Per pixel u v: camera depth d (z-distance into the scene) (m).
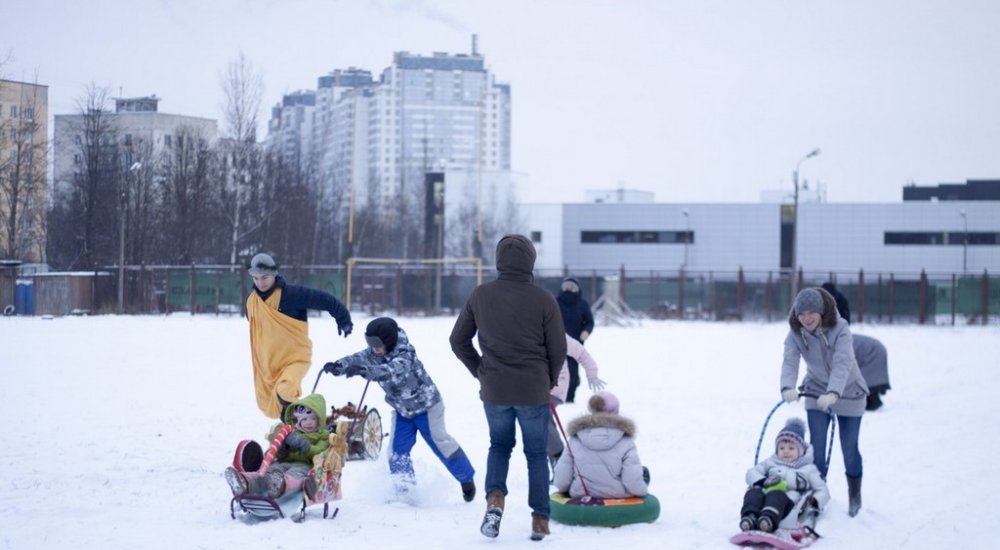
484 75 181.25
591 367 9.72
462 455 8.45
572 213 73.56
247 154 55.00
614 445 7.96
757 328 43.66
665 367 23.22
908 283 54.66
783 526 7.46
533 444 7.30
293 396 9.05
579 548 7.02
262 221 52.75
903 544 7.47
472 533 7.39
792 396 8.09
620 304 48.22
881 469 10.52
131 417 13.05
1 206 53.09
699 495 9.02
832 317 8.27
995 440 12.57
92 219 50.00
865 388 8.40
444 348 26.33
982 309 51.38
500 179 82.94
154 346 25.19
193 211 52.09
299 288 9.29
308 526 7.39
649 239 72.56
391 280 51.50
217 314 43.78
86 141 53.16
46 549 6.64
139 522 7.44
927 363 25.42
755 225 71.25
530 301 7.25
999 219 68.88
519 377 7.18
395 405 8.36
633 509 7.77
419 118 177.88
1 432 11.58
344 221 73.81
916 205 69.88
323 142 96.00
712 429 13.20
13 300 43.75
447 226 81.44
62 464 9.72
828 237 70.56
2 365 19.75
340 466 7.79
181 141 54.88
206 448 10.84
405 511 8.05
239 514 7.72
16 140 53.16
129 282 46.38
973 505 8.83
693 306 57.56
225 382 17.45
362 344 27.48
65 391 15.70
